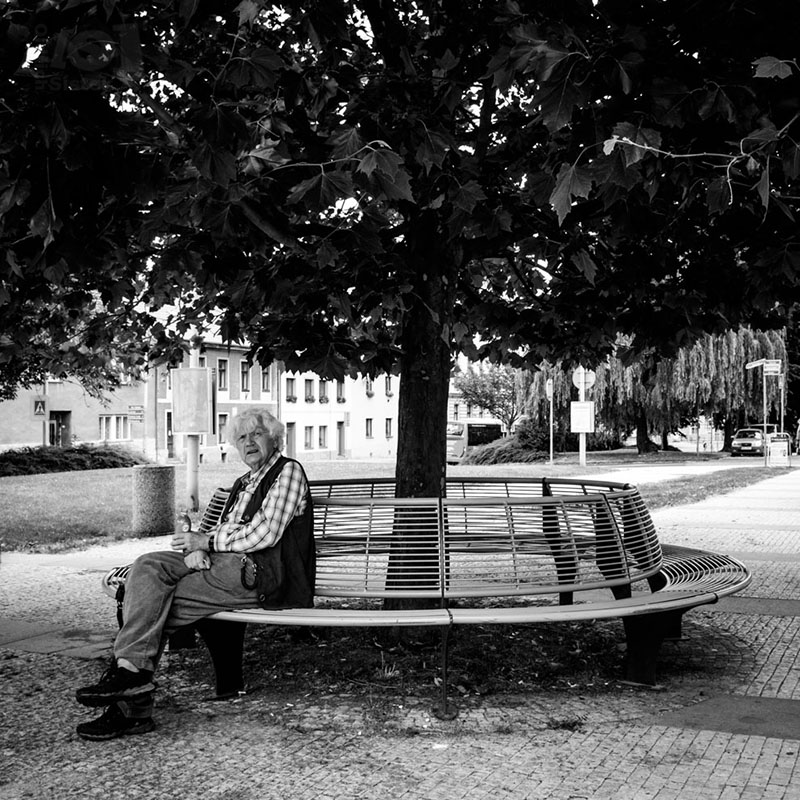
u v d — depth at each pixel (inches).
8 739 180.1
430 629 246.7
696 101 160.4
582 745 171.2
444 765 161.9
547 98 144.7
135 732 180.7
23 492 916.0
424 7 207.5
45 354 370.9
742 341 1572.3
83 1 126.7
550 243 230.4
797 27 166.4
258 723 185.6
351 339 261.6
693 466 1445.6
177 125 158.1
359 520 232.2
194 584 188.4
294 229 206.1
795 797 146.6
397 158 155.1
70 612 312.7
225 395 2143.2
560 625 268.8
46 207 144.6
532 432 1831.9
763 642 252.5
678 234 229.1
